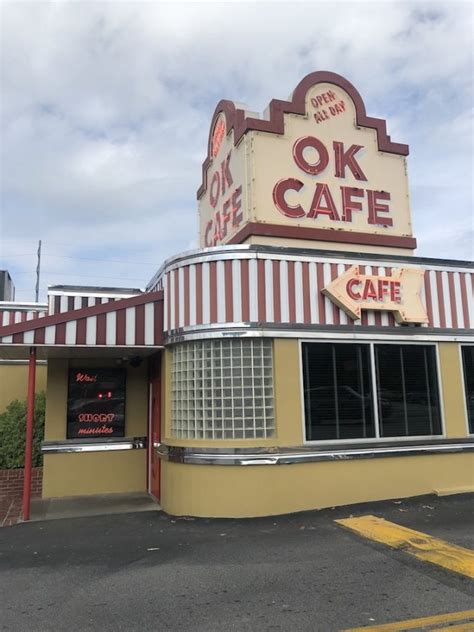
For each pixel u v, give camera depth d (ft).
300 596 15.84
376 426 27.99
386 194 32.83
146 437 35.91
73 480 34.45
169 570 18.60
